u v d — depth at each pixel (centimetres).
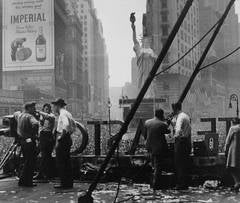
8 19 10606
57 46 11444
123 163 951
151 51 3284
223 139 1795
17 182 959
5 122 1021
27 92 8312
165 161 910
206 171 899
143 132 863
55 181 954
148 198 743
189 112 7544
